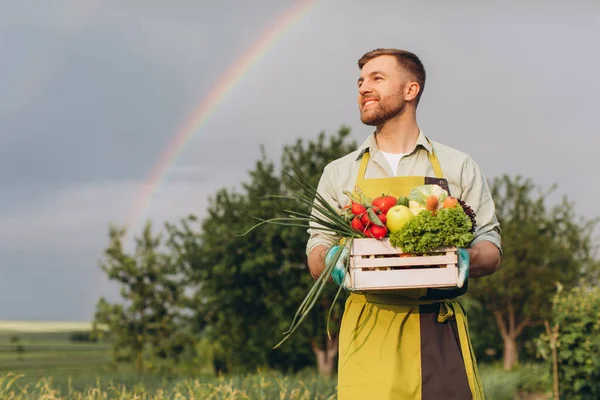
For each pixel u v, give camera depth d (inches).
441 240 108.6
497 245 121.6
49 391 274.2
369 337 120.6
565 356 384.2
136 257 732.7
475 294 861.2
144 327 713.6
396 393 117.0
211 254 654.5
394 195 121.0
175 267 717.3
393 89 124.0
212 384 293.3
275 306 626.2
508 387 513.7
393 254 111.2
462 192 124.9
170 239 701.3
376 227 111.4
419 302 119.8
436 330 119.6
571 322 391.2
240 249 642.8
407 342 119.2
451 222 108.1
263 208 647.1
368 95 125.2
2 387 279.3
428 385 117.6
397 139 126.1
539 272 832.3
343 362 122.5
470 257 116.6
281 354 662.5
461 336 121.0
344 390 120.9
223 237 653.9
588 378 383.2
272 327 647.1
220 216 669.9
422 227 108.0
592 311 387.2
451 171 124.3
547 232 901.8
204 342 719.7
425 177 122.0
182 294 713.6
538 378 506.9
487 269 120.1
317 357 643.5
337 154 676.7
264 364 644.7
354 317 123.3
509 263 837.8
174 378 393.4
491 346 953.5
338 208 128.3
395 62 124.7
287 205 649.0
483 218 124.9
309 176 646.5
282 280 632.4
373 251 111.4
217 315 693.3
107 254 730.2
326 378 355.3
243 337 659.4
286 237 630.5
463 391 117.7
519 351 903.7
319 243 125.6
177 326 720.3
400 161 125.5
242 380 328.2
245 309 650.8
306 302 109.9
